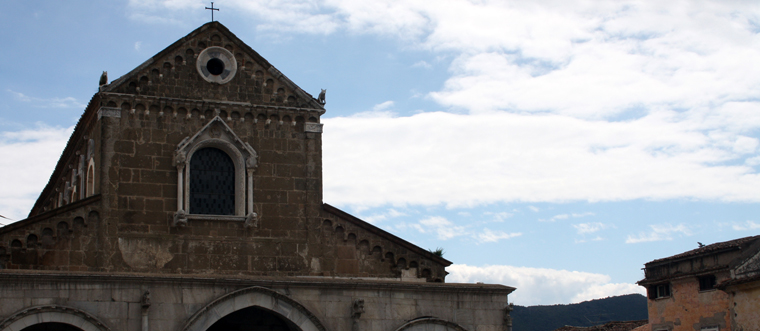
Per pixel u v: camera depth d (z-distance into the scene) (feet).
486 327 114.73
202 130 115.85
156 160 113.70
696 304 150.41
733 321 122.83
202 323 100.63
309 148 121.70
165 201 112.57
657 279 160.04
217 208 115.75
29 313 92.99
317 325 106.42
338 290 108.68
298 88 122.83
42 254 105.19
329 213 119.44
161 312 99.19
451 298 114.21
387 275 119.34
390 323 110.01
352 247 119.03
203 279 101.40
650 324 162.81
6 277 92.53
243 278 104.01
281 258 115.75
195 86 118.11
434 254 121.90
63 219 107.14
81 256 107.04
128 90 114.62
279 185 118.62
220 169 117.50
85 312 95.25
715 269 145.79
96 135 116.06
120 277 97.66
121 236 109.40
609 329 198.39
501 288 116.37
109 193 110.42
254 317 116.57
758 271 132.67
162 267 110.22
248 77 121.29
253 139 119.24
